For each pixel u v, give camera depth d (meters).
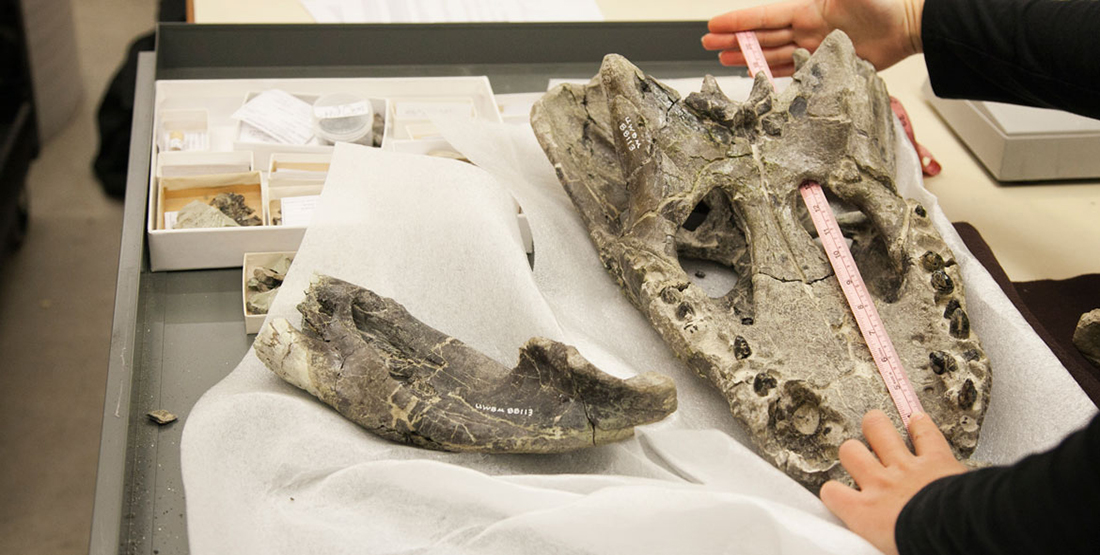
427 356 1.21
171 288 1.43
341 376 1.14
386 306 1.24
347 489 1.06
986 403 1.17
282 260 1.43
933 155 1.82
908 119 1.81
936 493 0.90
